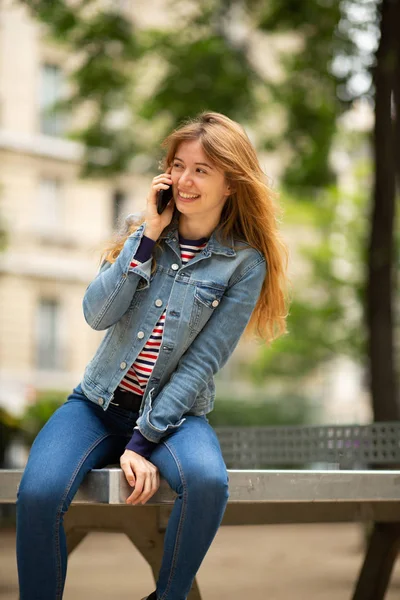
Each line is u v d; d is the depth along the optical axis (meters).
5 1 13.32
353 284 19.47
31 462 2.65
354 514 3.36
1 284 28.52
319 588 5.75
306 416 21.98
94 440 2.77
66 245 29.67
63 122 29.64
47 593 2.60
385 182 9.45
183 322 2.85
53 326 29.47
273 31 11.69
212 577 6.39
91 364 2.93
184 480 2.59
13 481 2.77
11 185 28.75
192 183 2.85
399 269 14.95
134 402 2.89
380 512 3.40
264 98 12.70
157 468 2.68
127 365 2.86
